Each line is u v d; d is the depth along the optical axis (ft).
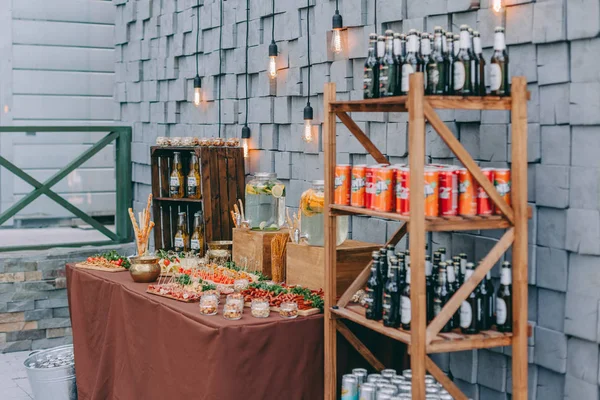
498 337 9.35
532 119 10.41
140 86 21.81
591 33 9.51
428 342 9.03
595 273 9.63
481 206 9.42
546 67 10.18
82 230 24.50
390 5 12.66
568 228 9.90
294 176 15.70
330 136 11.00
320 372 11.43
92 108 25.49
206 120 18.79
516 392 9.33
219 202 16.31
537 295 10.46
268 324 10.96
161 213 17.47
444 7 11.66
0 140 24.50
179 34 19.63
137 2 21.76
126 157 22.12
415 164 8.88
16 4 24.16
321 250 12.36
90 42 25.31
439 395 9.96
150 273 13.96
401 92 9.87
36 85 24.61
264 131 16.60
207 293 11.82
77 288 15.39
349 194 10.78
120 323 13.76
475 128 11.29
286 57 15.65
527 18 10.34
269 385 11.04
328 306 11.03
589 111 9.60
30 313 19.74
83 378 15.07
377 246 12.26
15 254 19.66
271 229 14.67
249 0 16.81
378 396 10.14
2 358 19.10
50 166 25.22
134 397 13.16
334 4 14.02
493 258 9.26
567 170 9.92
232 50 17.57
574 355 9.95
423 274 8.97
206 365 10.94
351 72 13.74
